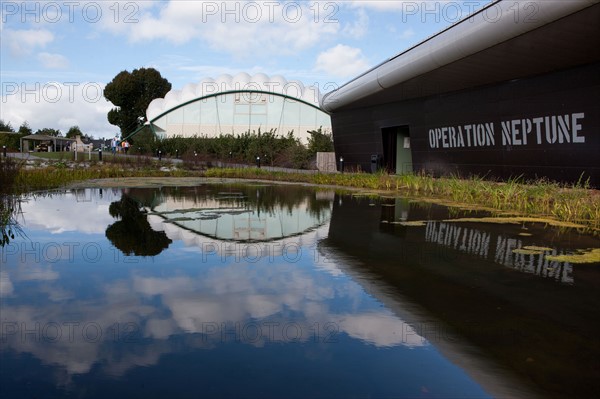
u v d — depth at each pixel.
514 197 9.53
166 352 2.25
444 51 12.80
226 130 45.97
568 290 3.43
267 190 13.53
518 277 3.78
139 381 1.96
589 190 9.66
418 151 17.59
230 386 1.93
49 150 46.09
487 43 11.15
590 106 10.17
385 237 5.62
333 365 2.14
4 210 7.81
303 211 8.22
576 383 2.02
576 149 10.69
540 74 11.41
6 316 2.73
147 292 3.22
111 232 5.74
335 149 25.25
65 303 2.97
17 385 1.92
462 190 10.77
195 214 7.61
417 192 12.98
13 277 3.60
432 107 16.28
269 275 3.74
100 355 2.21
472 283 3.59
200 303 2.99
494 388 1.96
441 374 2.08
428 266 4.12
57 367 2.08
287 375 2.04
